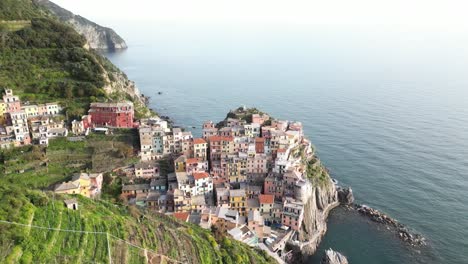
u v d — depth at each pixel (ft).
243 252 464.24
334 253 542.98
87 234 365.40
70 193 518.37
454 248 581.12
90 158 644.27
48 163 613.52
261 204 599.57
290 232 583.17
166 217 508.53
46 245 327.06
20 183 563.89
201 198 596.29
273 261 487.61
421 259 559.38
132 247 377.50
